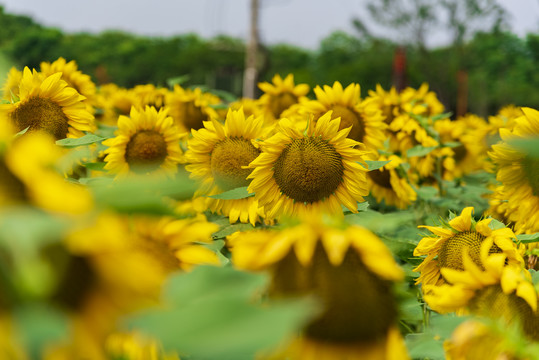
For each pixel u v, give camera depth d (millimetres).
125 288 321
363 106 1882
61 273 303
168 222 529
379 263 494
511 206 1219
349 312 486
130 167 1736
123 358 403
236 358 432
